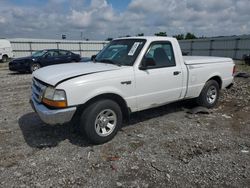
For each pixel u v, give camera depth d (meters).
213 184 2.76
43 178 2.87
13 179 2.85
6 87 9.09
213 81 5.60
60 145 3.76
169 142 3.88
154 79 4.25
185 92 4.94
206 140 3.96
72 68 3.98
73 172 3.00
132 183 2.78
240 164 3.21
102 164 3.20
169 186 2.73
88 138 3.70
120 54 4.42
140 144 3.80
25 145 3.76
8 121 4.88
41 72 4.00
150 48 4.25
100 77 3.60
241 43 30.17
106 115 3.79
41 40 32.72
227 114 5.39
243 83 9.34
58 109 3.34
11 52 27.52
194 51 37.97
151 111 5.51
